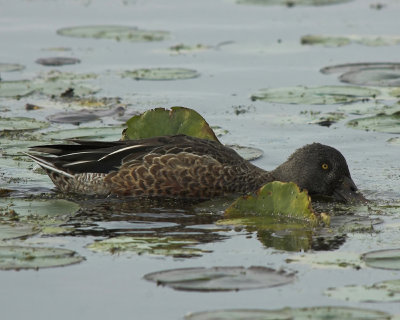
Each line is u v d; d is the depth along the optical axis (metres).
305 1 30.75
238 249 11.97
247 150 16.83
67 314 9.95
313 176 15.06
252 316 9.44
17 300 10.32
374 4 30.22
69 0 31.28
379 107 19.33
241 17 28.70
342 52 24.33
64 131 17.64
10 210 13.45
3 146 16.86
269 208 13.60
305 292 10.38
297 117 18.98
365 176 15.58
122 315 9.88
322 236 12.54
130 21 28.11
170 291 10.43
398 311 9.78
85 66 23.20
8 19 28.17
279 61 23.59
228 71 22.70
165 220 13.45
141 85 21.47
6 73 22.50
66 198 14.76
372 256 11.52
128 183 14.88
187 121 15.88
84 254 11.71
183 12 29.39
